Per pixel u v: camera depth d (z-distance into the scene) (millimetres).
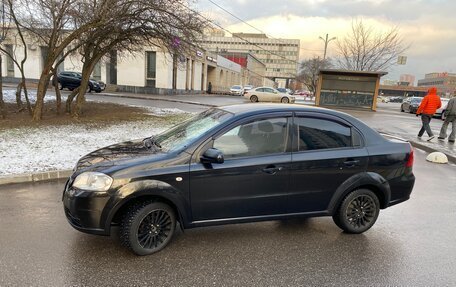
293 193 4082
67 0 11250
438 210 5414
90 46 13375
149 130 11477
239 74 73375
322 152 4172
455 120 11891
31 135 9414
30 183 6039
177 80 36781
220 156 3654
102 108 17109
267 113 4070
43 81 11930
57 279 3191
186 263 3561
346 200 4312
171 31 12938
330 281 3326
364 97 28891
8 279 3160
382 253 3934
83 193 3521
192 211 3771
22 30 15922
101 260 3559
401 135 13562
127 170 3562
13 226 4262
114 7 10938
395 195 4512
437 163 9055
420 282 3355
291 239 4215
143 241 3680
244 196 3908
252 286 3195
